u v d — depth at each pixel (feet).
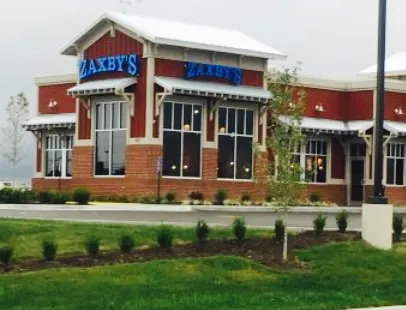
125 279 59.16
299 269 65.82
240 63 154.40
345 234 78.18
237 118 154.40
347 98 180.24
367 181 176.04
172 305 52.54
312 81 174.19
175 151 146.92
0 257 62.13
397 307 55.67
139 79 145.89
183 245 70.74
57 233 72.90
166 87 141.69
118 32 150.00
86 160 153.48
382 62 75.31
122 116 148.46
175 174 146.82
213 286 58.80
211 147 150.61
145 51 144.66
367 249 71.87
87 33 153.58
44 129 173.17
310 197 167.12
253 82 156.04
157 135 144.46
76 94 150.51
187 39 146.30
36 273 58.75
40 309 50.70
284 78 93.71
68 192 140.05
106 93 146.72
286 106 73.05
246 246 71.20
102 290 56.03
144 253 66.95
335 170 178.40
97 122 152.56
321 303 55.72
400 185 178.60
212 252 68.54
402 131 172.55
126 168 146.82
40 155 175.01
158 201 139.85
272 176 70.28
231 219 102.47
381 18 75.36
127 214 108.68
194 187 148.46
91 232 73.20
